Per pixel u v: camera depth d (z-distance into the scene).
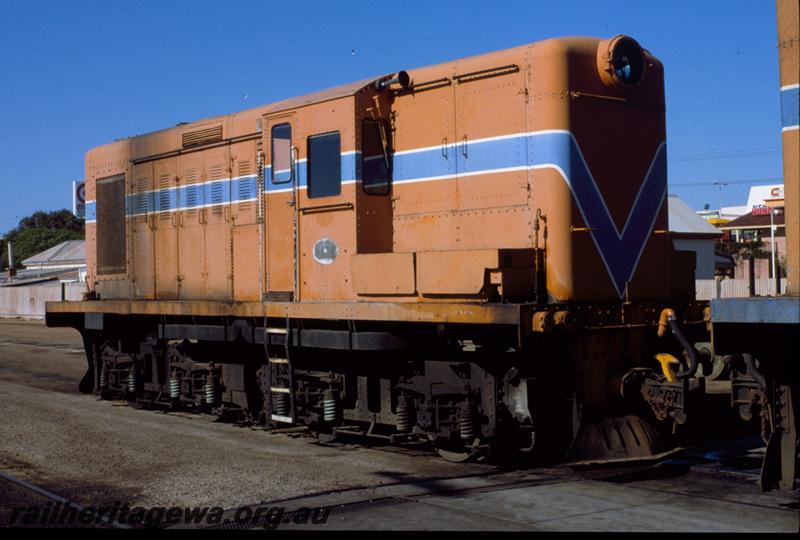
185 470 8.97
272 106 11.17
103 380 14.89
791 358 6.73
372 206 10.05
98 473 8.88
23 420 12.27
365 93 10.02
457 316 8.69
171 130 13.18
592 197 8.99
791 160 6.48
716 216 76.44
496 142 9.28
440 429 9.38
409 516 7.10
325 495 7.88
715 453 9.73
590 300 8.95
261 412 11.66
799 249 6.43
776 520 6.88
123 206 14.34
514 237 9.12
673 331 8.92
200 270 12.55
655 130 9.66
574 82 8.91
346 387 10.53
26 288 46.44
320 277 10.38
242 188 11.71
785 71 6.52
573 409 8.71
